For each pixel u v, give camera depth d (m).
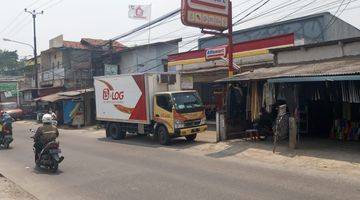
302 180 9.98
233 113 18.23
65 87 45.56
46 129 13.09
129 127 20.97
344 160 12.19
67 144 20.59
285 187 9.30
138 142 19.95
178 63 29.09
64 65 47.28
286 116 15.16
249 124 18.59
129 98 20.38
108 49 45.41
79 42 49.09
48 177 12.02
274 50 19.09
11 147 19.97
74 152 17.28
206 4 18.28
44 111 40.06
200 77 25.86
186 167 12.48
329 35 29.36
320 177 10.29
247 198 8.47
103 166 13.38
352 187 9.12
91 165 13.71
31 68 61.34
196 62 27.56
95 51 45.47
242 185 9.67
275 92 16.81
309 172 10.98
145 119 19.28
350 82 14.72
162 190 9.62
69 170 12.98
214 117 26.69
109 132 22.39
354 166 11.38
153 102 19.02
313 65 16.34
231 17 19.12
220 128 17.80
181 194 9.13
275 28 31.28
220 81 17.48
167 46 41.28
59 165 14.00
